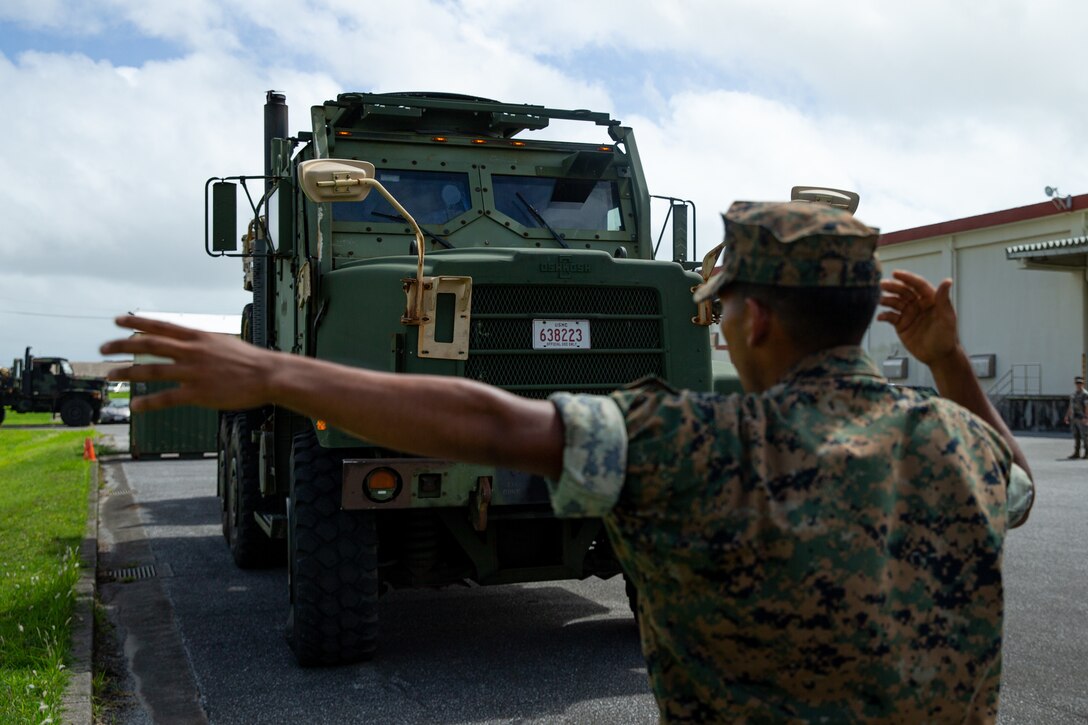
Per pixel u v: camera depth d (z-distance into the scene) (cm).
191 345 129
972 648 136
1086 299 2853
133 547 926
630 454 133
